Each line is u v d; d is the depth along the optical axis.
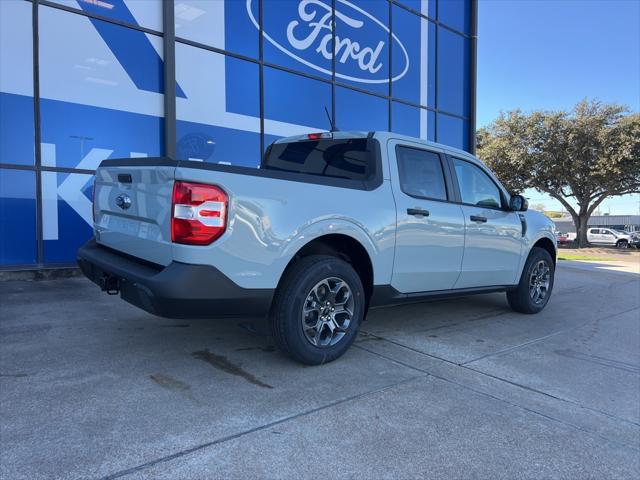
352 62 11.41
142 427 2.67
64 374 3.39
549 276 6.20
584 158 29.70
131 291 3.52
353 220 3.81
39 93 7.16
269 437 2.62
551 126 29.81
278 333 3.53
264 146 9.79
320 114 10.76
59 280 6.99
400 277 4.25
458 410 3.09
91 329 4.49
